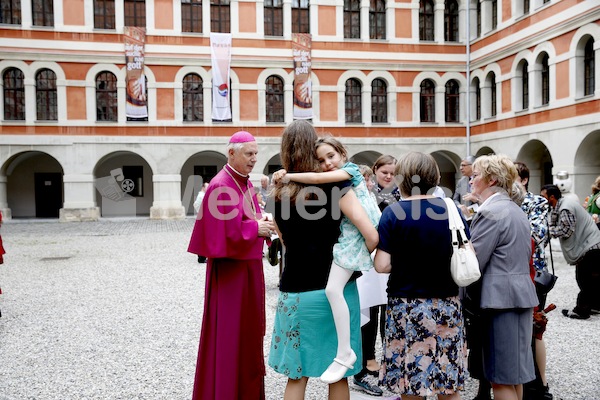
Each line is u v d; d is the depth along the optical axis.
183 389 4.39
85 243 15.37
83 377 4.68
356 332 3.07
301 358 3.00
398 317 3.16
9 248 14.27
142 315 6.91
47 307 7.39
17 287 8.89
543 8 19.20
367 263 2.99
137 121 23.58
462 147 25.41
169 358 5.18
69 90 23.06
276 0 24.69
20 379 4.63
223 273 3.53
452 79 25.38
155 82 23.59
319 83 24.56
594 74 17.27
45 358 5.19
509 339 3.36
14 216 27.64
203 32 23.95
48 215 28.09
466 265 3.08
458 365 3.13
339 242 3.02
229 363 3.45
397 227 3.14
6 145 22.78
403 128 25.11
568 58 18.05
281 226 3.09
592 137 17.44
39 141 22.88
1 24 22.44
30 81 22.80
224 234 3.41
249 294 3.59
